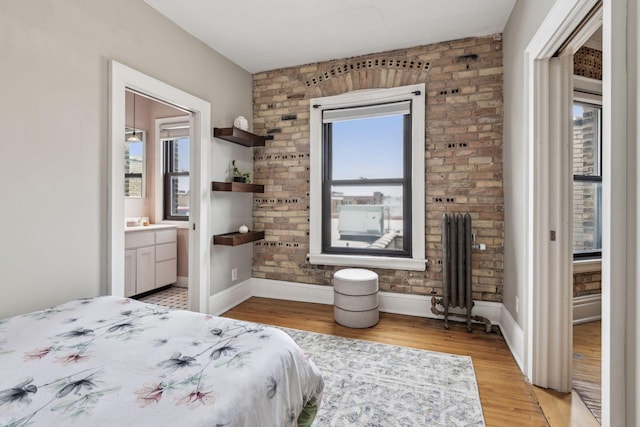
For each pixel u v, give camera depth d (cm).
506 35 255
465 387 184
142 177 414
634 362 98
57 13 172
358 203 329
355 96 315
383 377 195
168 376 87
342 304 275
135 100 400
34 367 91
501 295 272
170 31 249
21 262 159
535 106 182
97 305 146
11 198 155
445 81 287
